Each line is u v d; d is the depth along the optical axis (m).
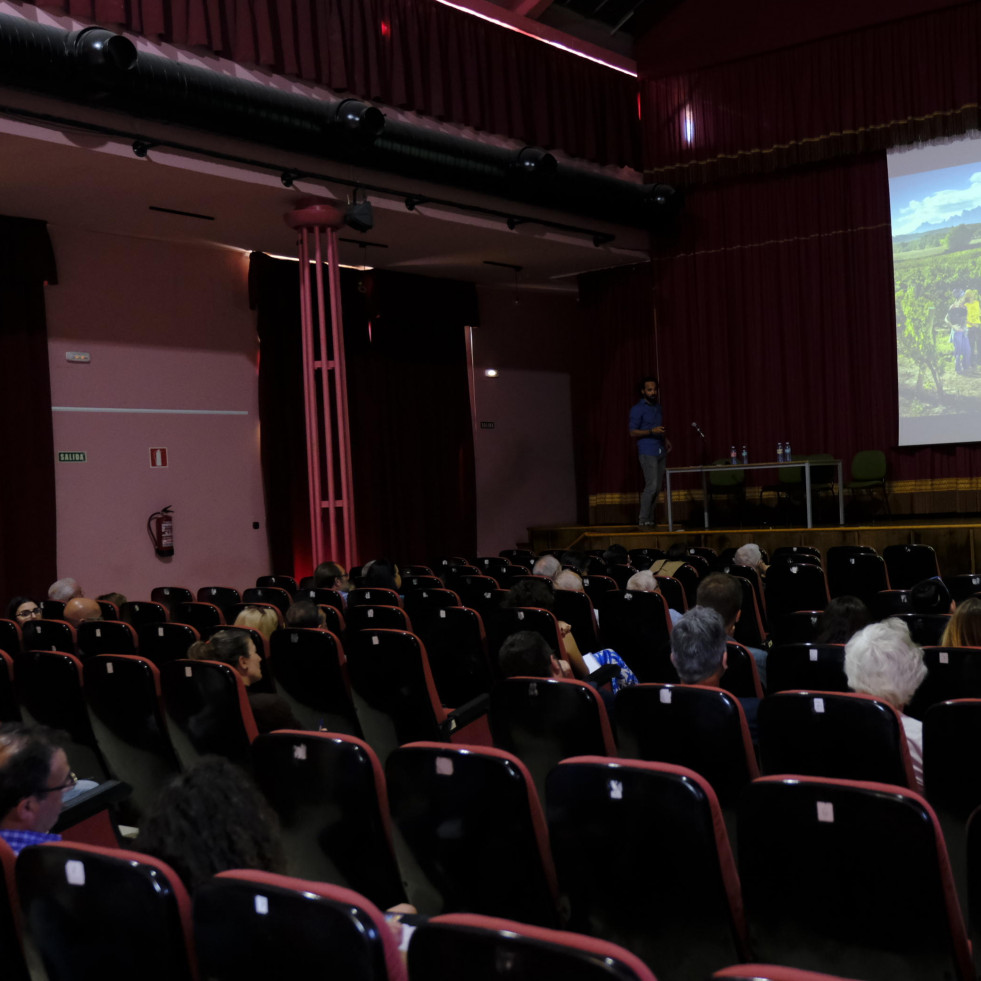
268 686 4.40
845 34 10.26
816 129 10.45
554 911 2.07
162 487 9.71
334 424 11.16
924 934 1.71
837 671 3.19
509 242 10.38
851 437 10.78
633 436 11.00
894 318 10.51
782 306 11.03
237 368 10.38
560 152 10.30
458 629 4.66
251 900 1.40
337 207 8.60
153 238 9.64
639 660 5.06
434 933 1.27
